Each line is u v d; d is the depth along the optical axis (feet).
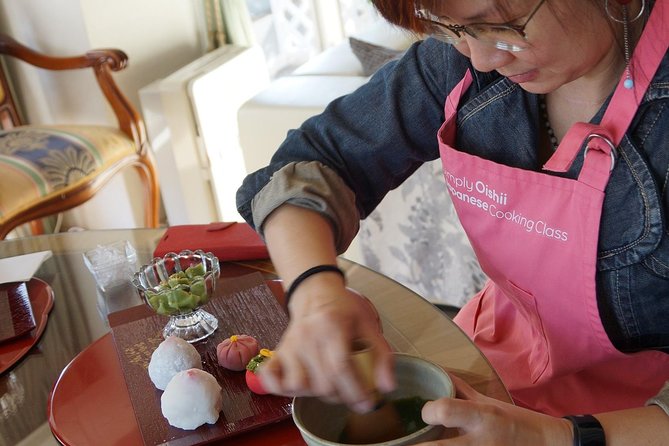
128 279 3.93
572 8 2.37
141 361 3.18
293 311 2.72
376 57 8.26
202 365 3.12
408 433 2.38
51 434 2.94
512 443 2.30
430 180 6.89
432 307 3.44
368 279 3.70
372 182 3.37
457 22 2.42
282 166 3.30
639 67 2.61
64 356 3.40
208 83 9.16
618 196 2.72
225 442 2.77
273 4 11.26
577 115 2.90
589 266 2.85
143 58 9.96
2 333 3.53
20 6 9.39
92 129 8.73
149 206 9.18
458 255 7.05
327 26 11.57
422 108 3.26
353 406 2.31
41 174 7.98
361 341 2.42
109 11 9.41
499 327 3.77
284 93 8.23
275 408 2.85
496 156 3.06
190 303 3.29
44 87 9.63
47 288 3.92
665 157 2.64
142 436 2.78
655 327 2.94
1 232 7.64
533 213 2.93
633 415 2.46
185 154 9.20
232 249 3.96
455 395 2.43
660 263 2.75
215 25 10.57
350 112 3.35
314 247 2.90
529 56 2.43
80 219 10.22
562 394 3.41
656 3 2.55
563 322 3.12
